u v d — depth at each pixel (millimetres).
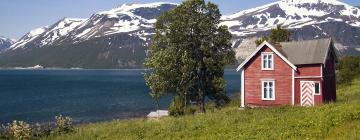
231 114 44812
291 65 56625
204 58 56781
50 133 42375
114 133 39906
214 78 58156
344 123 31281
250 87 59562
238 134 32406
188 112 59031
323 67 56406
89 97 131125
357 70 95562
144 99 122375
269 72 58281
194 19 57625
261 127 33969
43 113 91625
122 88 175375
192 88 59344
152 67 58312
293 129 31812
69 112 93750
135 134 38062
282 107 47000
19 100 122000
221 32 59031
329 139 26875
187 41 57875
